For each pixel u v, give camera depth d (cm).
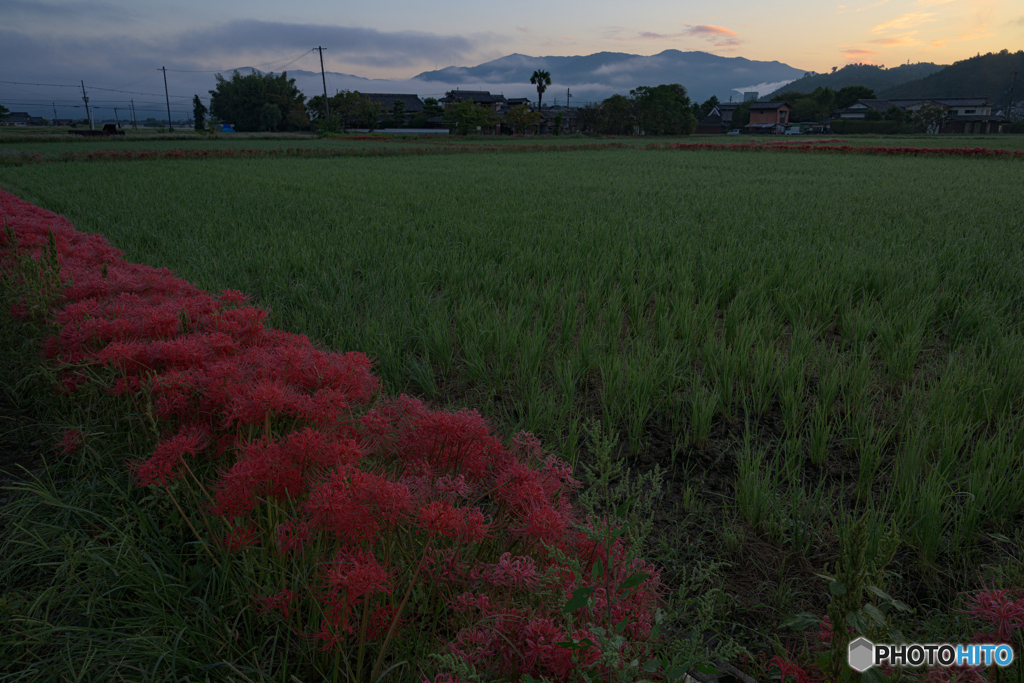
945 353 490
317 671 174
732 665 204
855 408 384
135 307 379
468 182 1816
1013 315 548
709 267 712
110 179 1822
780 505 296
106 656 180
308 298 592
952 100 10819
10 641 179
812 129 10300
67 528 242
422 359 473
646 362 451
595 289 610
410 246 832
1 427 350
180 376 253
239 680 173
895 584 246
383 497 168
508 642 157
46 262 418
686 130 8962
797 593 242
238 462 192
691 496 305
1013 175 2072
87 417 306
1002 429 343
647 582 180
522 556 183
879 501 303
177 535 232
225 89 9806
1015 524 280
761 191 1574
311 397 254
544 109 10781
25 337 418
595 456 348
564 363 462
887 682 150
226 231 969
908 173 2202
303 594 180
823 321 572
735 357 436
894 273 665
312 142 5206
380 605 178
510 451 245
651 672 144
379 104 8519
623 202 1335
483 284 652
